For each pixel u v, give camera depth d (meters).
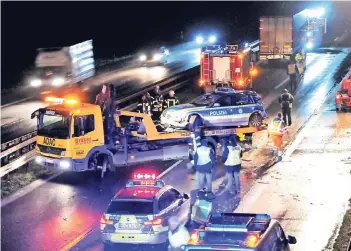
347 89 31.52
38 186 21.83
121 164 22.77
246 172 22.80
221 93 26.66
